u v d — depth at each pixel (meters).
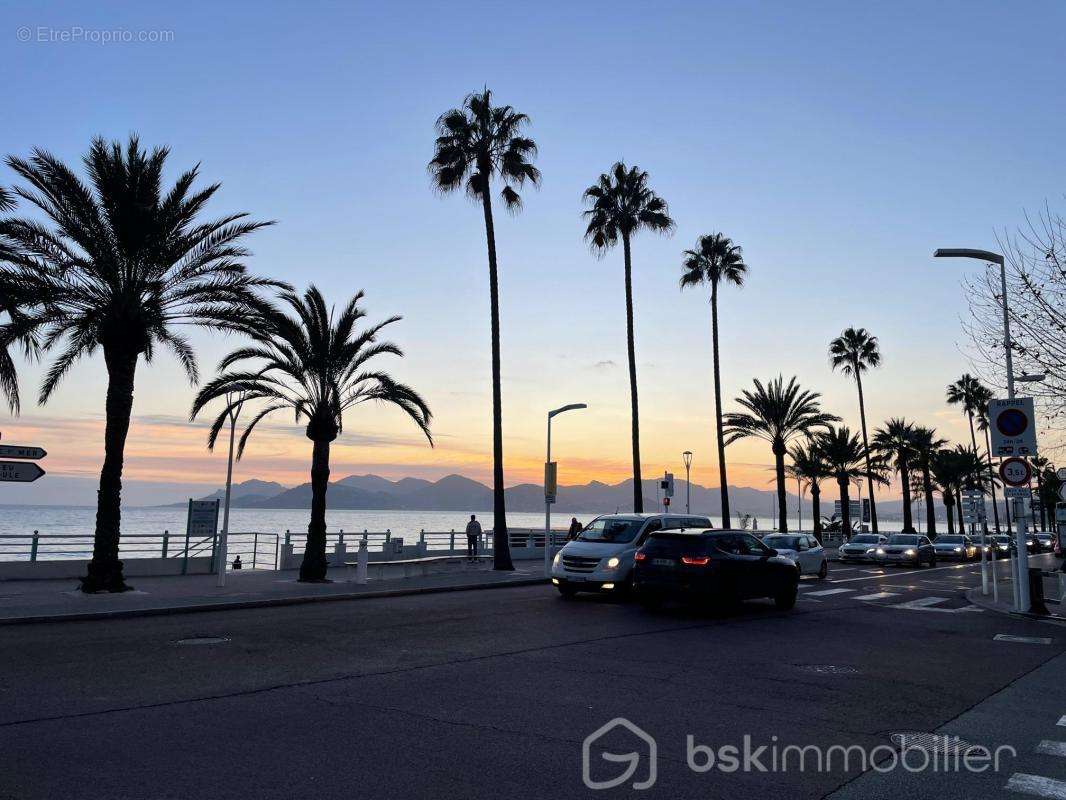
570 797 5.52
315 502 23.81
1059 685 10.08
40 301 18.12
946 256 19.00
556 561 19.86
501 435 30.16
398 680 9.21
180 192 19.89
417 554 33.09
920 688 9.67
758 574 17.55
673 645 12.49
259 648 11.34
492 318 31.11
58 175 18.39
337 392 24.55
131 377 19.59
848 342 68.31
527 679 9.46
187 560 25.62
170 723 7.12
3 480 15.16
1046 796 5.82
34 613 14.76
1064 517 24.34
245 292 20.50
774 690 9.27
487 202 32.22
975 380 80.44
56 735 6.67
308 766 6.01
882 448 70.06
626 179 41.31
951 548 46.59
